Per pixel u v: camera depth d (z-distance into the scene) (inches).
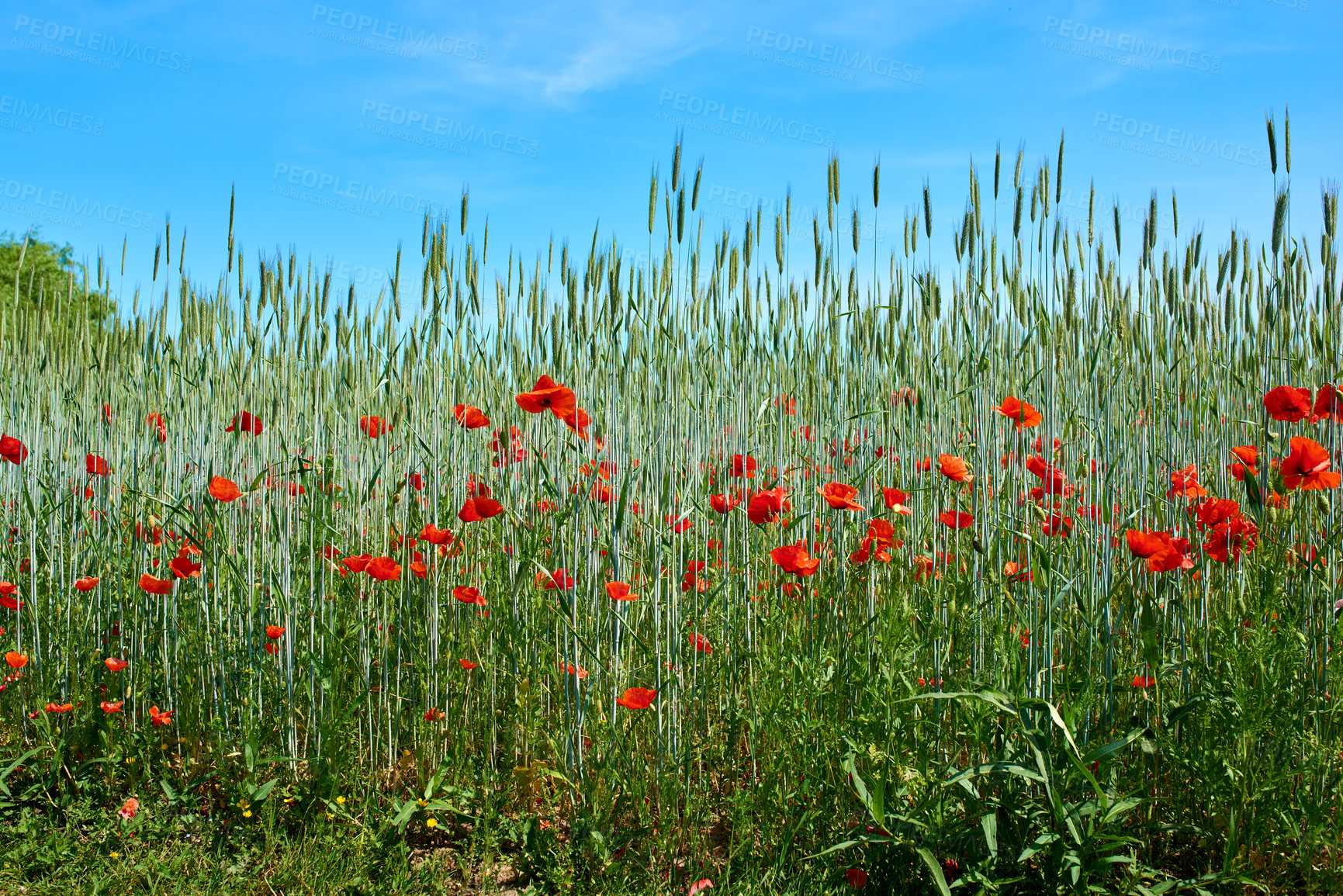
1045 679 93.5
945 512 111.5
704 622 111.2
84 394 144.3
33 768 110.8
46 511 131.5
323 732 105.0
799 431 136.7
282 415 128.3
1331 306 94.9
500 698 116.2
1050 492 95.3
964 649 97.3
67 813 101.1
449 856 97.0
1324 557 92.9
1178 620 103.0
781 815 92.4
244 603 120.1
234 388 136.6
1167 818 87.8
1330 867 78.1
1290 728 80.7
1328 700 86.0
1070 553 96.0
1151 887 76.1
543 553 114.8
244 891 89.3
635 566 117.4
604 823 93.7
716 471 122.1
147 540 127.4
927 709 93.4
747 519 121.9
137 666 125.3
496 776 104.7
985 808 78.2
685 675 106.8
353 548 125.7
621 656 108.4
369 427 127.7
